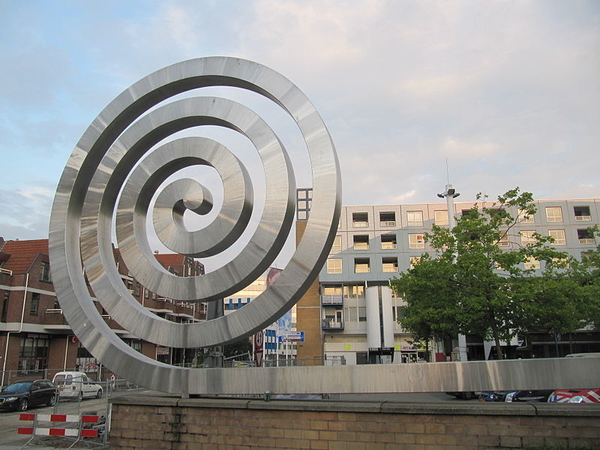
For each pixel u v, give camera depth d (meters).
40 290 32.91
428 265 22.47
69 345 34.59
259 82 7.86
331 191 7.17
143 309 8.00
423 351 44.91
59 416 10.63
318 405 6.61
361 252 48.81
